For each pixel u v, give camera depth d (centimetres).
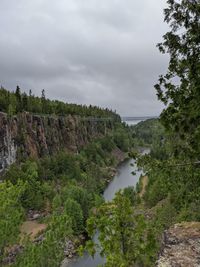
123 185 10094
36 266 2769
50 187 7894
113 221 1171
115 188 9625
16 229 3039
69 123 15788
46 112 14688
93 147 14838
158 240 1384
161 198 5009
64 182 9256
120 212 1171
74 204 5575
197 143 906
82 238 5309
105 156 15038
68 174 10119
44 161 10644
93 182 9025
